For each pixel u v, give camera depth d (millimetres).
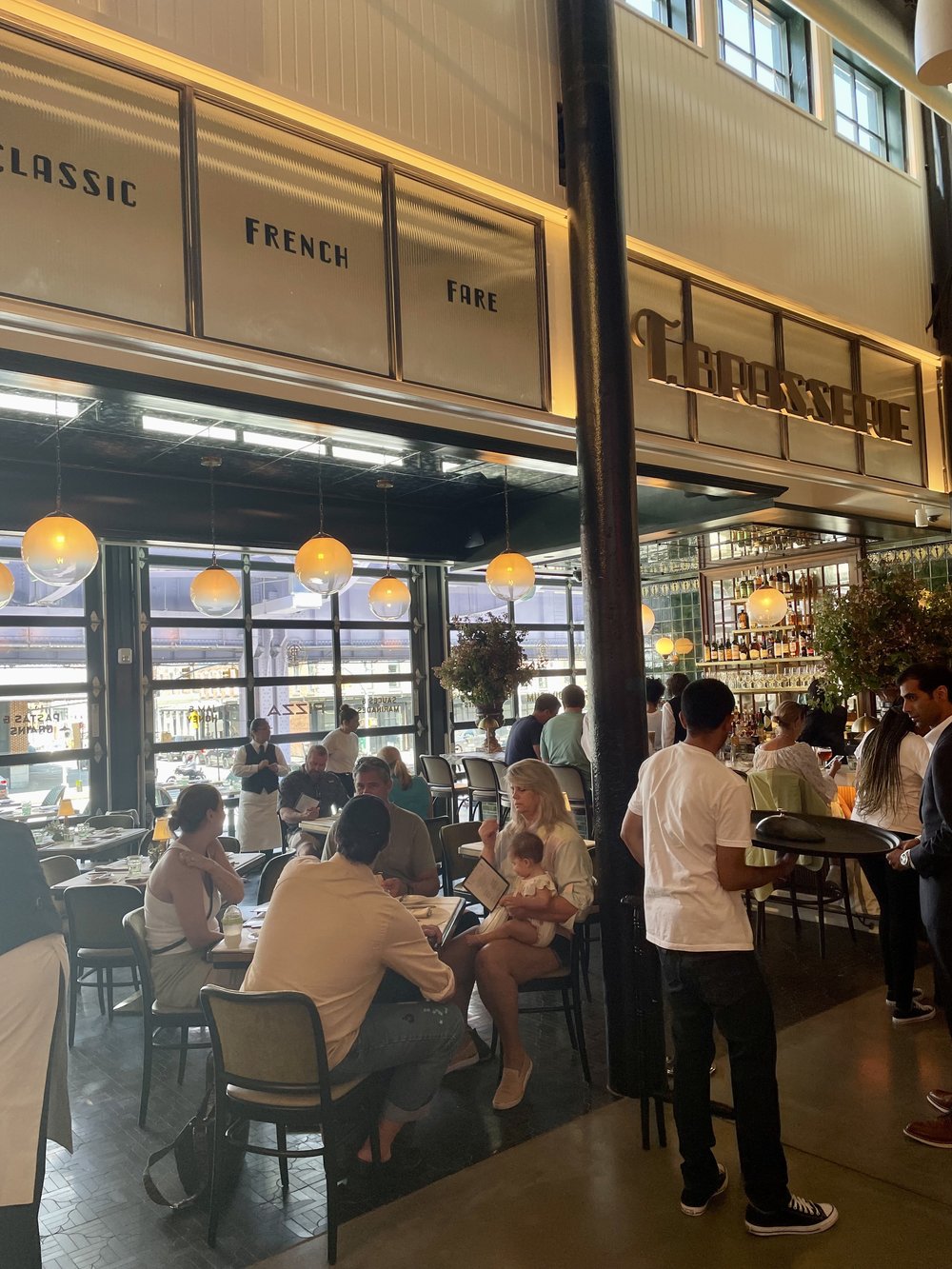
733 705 2732
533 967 3582
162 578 8531
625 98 5699
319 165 4312
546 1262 2500
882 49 5746
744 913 2627
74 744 7930
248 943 3434
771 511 8141
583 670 12555
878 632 5500
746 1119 2561
